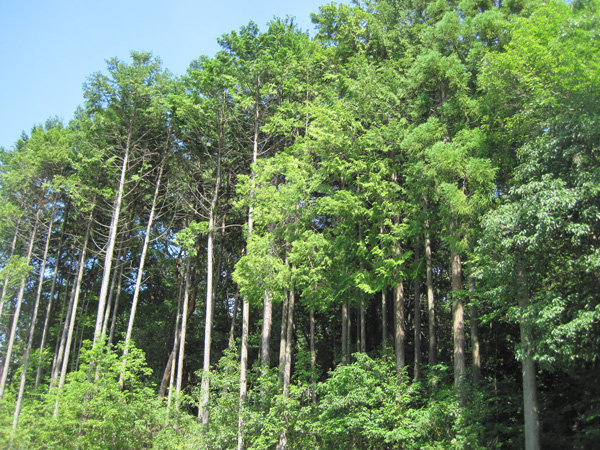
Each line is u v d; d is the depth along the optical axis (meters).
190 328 32.22
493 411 15.30
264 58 23.48
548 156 13.00
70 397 18.06
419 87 20.31
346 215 19.28
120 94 24.95
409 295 27.20
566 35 13.21
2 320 27.03
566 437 14.03
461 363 15.96
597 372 13.50
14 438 19.36
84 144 24.83
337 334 29.59
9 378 26.88
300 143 21.19
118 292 28.39
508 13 19.22
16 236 27.53
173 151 27.17
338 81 23.33
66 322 27.92
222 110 24.31
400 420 16.45
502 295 13.70
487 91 16.28
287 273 17.75
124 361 19.98
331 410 17.33
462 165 15.95
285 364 19.36
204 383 20.48
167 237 31.38
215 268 31.27
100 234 27.86
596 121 11.99
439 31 19.12
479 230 15.85
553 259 13.23
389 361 19.36
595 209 11.62
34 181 27.28
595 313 10.99
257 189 19.42
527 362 13.30
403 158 20.50
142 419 18.62
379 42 23.56
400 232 18.03
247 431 17.88
